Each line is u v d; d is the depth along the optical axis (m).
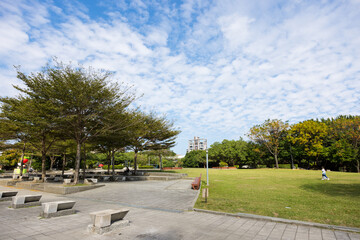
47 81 15.39
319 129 40.78
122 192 14.24
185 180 23.27
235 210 8.49
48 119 14.98
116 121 18.11
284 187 15.54
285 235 5.79
